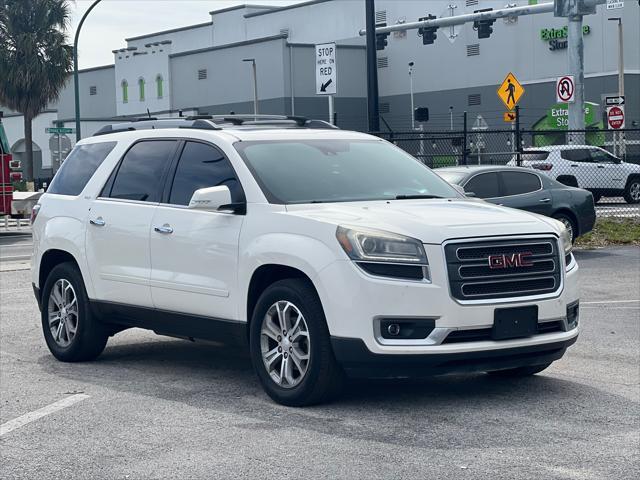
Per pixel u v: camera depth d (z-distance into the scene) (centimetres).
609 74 5691
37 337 1070
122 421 695
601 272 1631
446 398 744
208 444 630
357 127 7075
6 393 794
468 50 6538
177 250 809
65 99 9106
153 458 603
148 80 7969
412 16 6931
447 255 685
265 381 741
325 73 2270
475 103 6519
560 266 730
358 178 804
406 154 875
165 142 866
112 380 838
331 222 704
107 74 8681
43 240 944
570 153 3338
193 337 819
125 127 937
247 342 769
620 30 5328
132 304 855
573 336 736
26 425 690
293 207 748
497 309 692
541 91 6084
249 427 669
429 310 676
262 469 574
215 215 783
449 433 644
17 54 5003
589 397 743
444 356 676
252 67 7038
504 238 704
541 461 580
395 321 679
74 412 725
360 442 626
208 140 826
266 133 830
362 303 679
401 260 680
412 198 793
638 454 594
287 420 685
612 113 3522
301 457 596
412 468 570
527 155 3375
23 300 1366
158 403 747
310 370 705
